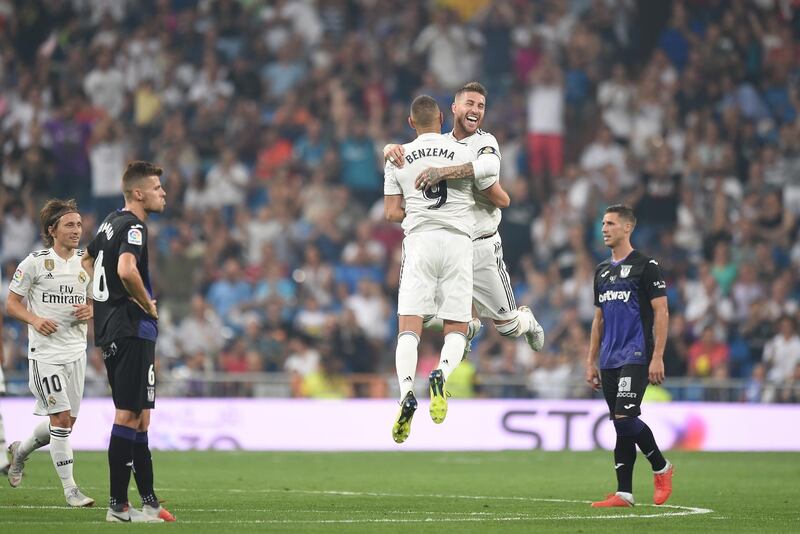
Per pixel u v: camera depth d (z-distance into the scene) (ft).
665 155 272.92
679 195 269.44
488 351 237.86
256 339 224.33
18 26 283.59
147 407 83.66
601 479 135.85
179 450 192.65
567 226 261.24
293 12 296.51
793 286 254.68
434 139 92.94
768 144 285.64
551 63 283.79
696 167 274.98
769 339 237.66
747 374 236.22
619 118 285.43
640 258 101.71
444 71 289.74
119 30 290.97
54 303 101.14
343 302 244.83
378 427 203.82
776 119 292.20
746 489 122.83
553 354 225.76
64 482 95.76
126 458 82.43
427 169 91.25
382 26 297.33
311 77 287.69
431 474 143.43
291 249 256.93
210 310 230.27
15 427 185.98
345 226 264.52
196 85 282.97
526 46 293.43
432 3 300.61
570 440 205.67
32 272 100.73
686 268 256.52
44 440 106.83
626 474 100.27
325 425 201.98
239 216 258.57
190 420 197.36
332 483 127.24
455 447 204.95
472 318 104.78
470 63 292.20
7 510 90.33
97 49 279.90
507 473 145.69
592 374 106.11
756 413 207.31
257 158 275.80
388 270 256.93
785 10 302.25
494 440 205.57
